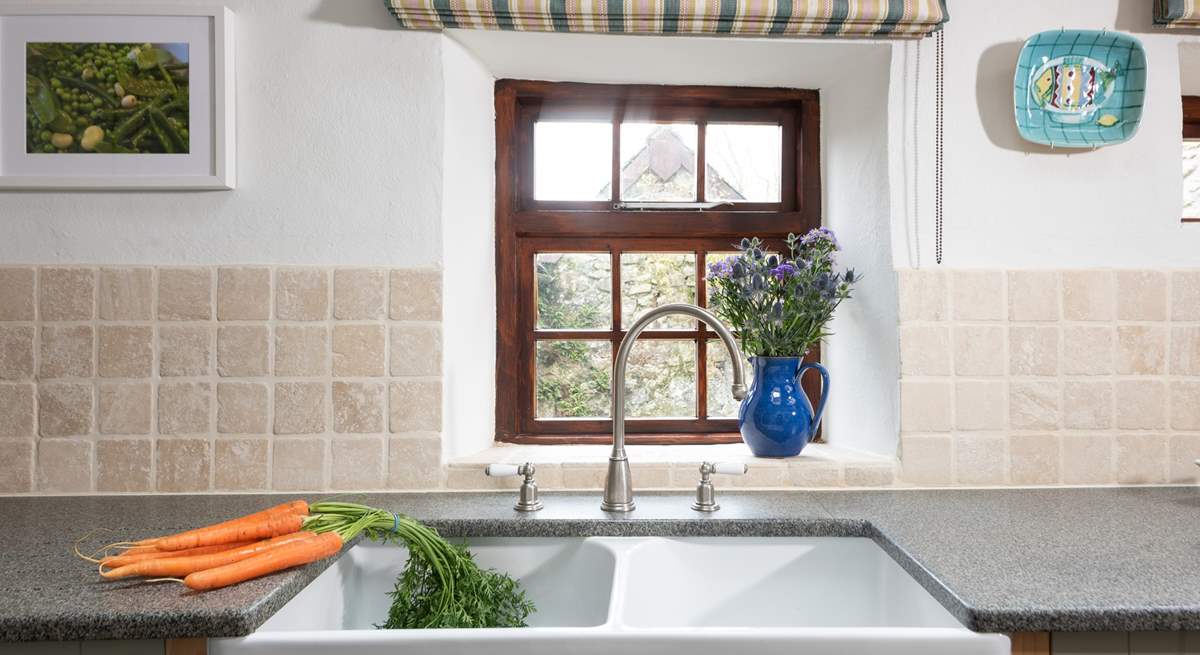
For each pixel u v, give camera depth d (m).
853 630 0.86
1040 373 1.50
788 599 1.25
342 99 1.48
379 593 1.26
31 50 1.43
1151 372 1.51
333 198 1.47
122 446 1.43
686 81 1.75
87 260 1.45
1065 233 1.52
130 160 1.44
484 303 1.69
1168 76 1.54
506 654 0.86
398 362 1.46
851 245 1.66
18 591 0.90
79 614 0.83
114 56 1.44
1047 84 1.51
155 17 1.44
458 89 1.56
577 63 1.65
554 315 1.81
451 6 1.42
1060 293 1.51
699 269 1.81
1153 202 1.53
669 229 1.78
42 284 1.43
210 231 1.46
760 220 1.79
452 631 0.87
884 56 1.53
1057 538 1.13
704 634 0.86
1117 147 1.53
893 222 1.51
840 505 1.35
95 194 1.45
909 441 1.49
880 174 1.54
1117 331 1.51
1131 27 1.53
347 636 0.86
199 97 1.44
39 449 1.43
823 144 1.79
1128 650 0.88
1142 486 1.51
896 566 1.17
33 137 1.43
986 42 1.52
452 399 1.52
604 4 1.44
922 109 1.52
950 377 1.50
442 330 1.47
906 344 1.49
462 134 1.58
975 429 1.50
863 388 1.62
